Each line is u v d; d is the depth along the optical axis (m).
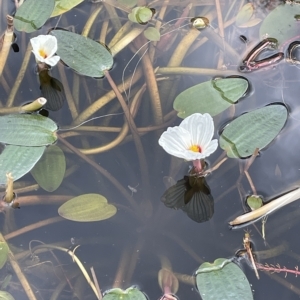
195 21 1.02
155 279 0.88
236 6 1.04
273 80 0.98
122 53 1.00
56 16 1.02
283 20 1.01
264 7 1.03
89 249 0.89
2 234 0.90
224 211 0.90
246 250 0.88
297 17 1.01
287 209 0.90
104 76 0.98
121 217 0.91
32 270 0.89
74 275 0.89
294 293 0.87
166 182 0.92
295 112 0.95
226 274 0.86
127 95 0.97
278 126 0.92
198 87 0.95
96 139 0.95
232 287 0.86
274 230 0.89
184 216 0.90
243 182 0.91
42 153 0.92
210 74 0.98
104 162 0.93
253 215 0.89
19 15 1.00
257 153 0.92
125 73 0.98
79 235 0.90
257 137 0.92
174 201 0.91
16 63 0.99
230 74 0.98
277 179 0.91
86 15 1.02
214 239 0.89
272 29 1.01
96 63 0.98
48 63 0.95
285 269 0.87
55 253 0.89
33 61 0.99
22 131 0.93
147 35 1.00
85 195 0.90
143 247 0.89
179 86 0.98
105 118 0.96
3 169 0.90
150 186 0.92
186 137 0.89
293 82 0.97
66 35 0.98
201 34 1.02
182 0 1.04
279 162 0.92
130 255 0.89
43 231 0.90
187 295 0.87
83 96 0.97
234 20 1.03
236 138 0.92
